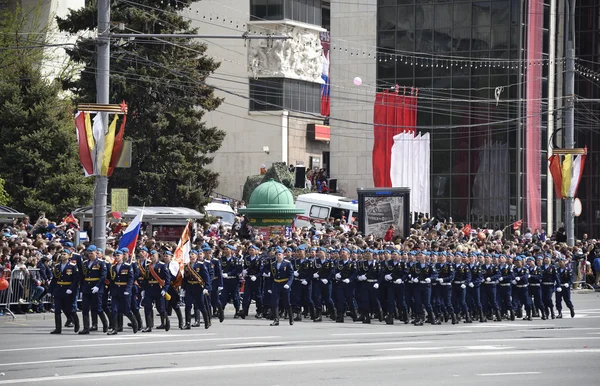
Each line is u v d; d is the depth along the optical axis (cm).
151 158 8138
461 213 10931
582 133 12200
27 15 9069
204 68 8569
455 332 4388
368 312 4972
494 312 5256
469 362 3181
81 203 7206
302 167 10556
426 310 4969
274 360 3170
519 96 10819
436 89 11038
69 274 4141
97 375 2798
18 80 7325
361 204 7075
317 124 13025
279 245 5138
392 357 3288
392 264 4912
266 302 5119
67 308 4175
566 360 3291
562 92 11831
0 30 8406
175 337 4003
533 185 10944
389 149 11088
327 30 13662
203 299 4472
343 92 11438
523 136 10862
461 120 10931
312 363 3095
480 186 10881
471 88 10925
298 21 12662
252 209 7025
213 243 5809
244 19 12350
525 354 3453
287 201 7062
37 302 4972
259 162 12488
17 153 7050
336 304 5019
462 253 5138
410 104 11056
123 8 8100
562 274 5434
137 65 8044
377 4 11262
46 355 3319
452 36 10994
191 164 8312
